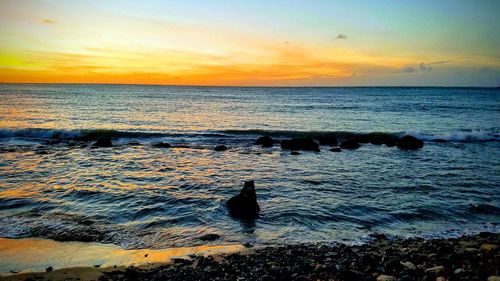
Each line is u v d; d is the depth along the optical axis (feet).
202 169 63.93
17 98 266.98
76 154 76.18
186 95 398.83
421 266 25.85
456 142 103.55
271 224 37.52
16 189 48.11
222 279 23.85
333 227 37.14
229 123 140.05
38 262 27.48
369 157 78.84
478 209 43.78
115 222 37.01
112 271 25.58
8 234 33.09
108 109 188.85
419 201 46.57
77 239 32.40
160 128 122.42
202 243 32.19
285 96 409.49
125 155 76.48
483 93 548.72
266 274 24.43
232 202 41.50
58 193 46.55
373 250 30.32
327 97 391.04
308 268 25.66
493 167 68.59
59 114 157.07
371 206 44.16
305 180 56.54
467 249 30.32
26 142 92.12
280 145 94.63
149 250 30.32
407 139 92.58
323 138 99.71
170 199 44.91
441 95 463.83
